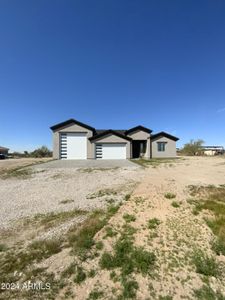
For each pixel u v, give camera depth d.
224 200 7.20
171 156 26.81
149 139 26.44
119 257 4.09
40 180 12.02
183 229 5.21
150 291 3.29
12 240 4.89
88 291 3.29
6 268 3.82
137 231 5.13
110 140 24.28
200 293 3.25
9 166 17.66
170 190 8.37
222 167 15.73
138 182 10.23
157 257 4.13
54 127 23.84
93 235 4.95
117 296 3.18
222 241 4.62
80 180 11.62
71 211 6.63
